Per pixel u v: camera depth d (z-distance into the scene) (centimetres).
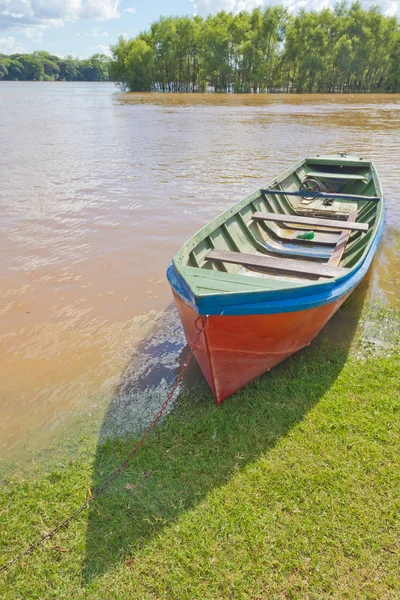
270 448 457
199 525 385
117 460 462
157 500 411
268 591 337
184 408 533
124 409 544
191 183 1517
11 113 3925
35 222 1157
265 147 2145
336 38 5962
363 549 359
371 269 875
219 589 341
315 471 427
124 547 374
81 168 1748
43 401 564
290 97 5422
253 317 471
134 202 1320
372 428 472
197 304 443
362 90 6316
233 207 770
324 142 2252
